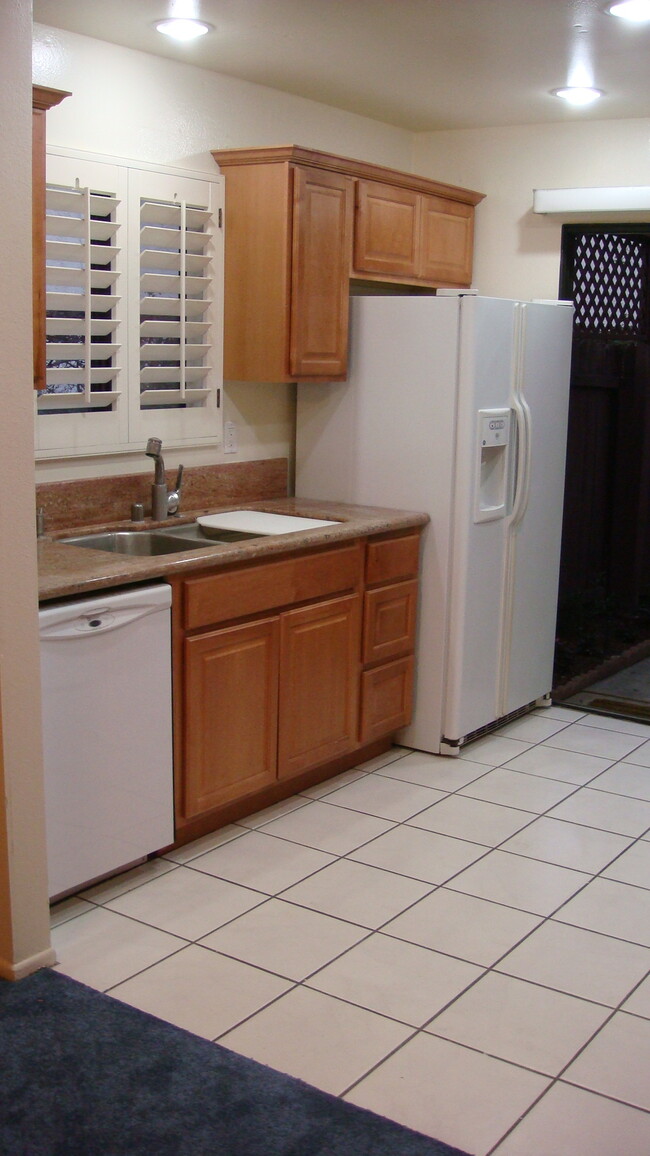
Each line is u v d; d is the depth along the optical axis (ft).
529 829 11.07
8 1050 7.36
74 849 9.01
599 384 17.30
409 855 10.42
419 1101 6.93
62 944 8.71
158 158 11.62
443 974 8.38
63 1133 6.61
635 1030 7.73
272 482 13.89
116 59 11.03
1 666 7.70
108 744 9.18
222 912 9.26
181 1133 6.62
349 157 13.23
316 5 9.71
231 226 12.34
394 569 12.57
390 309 12.73
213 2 9.63
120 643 9.13
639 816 11.46
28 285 7.51
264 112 12.94
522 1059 7.37
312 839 10.76
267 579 10.75
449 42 10.89
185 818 10.20
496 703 13.89
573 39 10.72
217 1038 7.54
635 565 18.52
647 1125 6.74
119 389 11.42
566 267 15.25
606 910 9.43
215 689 10.28
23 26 7.25
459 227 14.99
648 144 14.23
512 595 13.71
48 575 8.89
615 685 16.80
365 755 13.08
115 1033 7.55
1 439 7.47
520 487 13.35
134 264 11.32
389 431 13.00
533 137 14.89
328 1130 6.64
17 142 7.32
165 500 11.85
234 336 12.60
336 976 8.32
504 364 12.89
